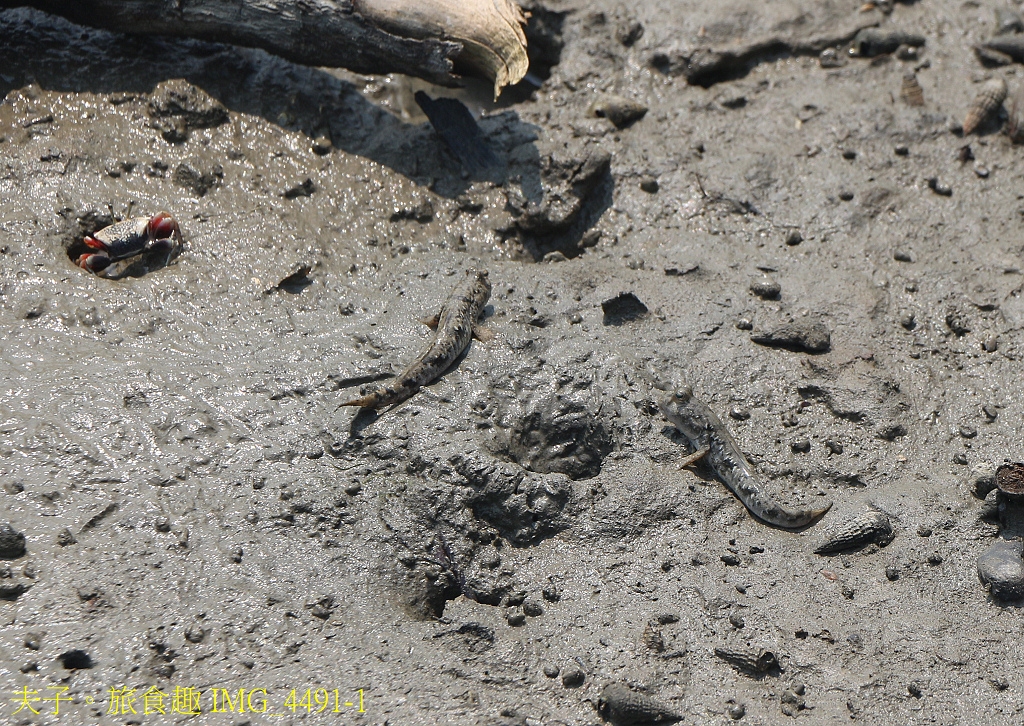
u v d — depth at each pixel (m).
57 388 1.51
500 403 1.53
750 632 1.46
